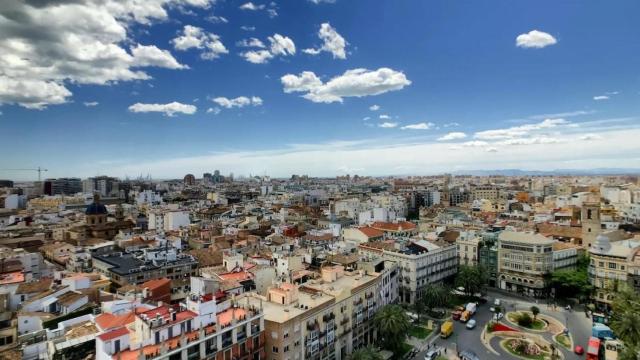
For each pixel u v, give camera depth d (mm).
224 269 173250
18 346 97625
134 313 104062
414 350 142000
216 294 124312
